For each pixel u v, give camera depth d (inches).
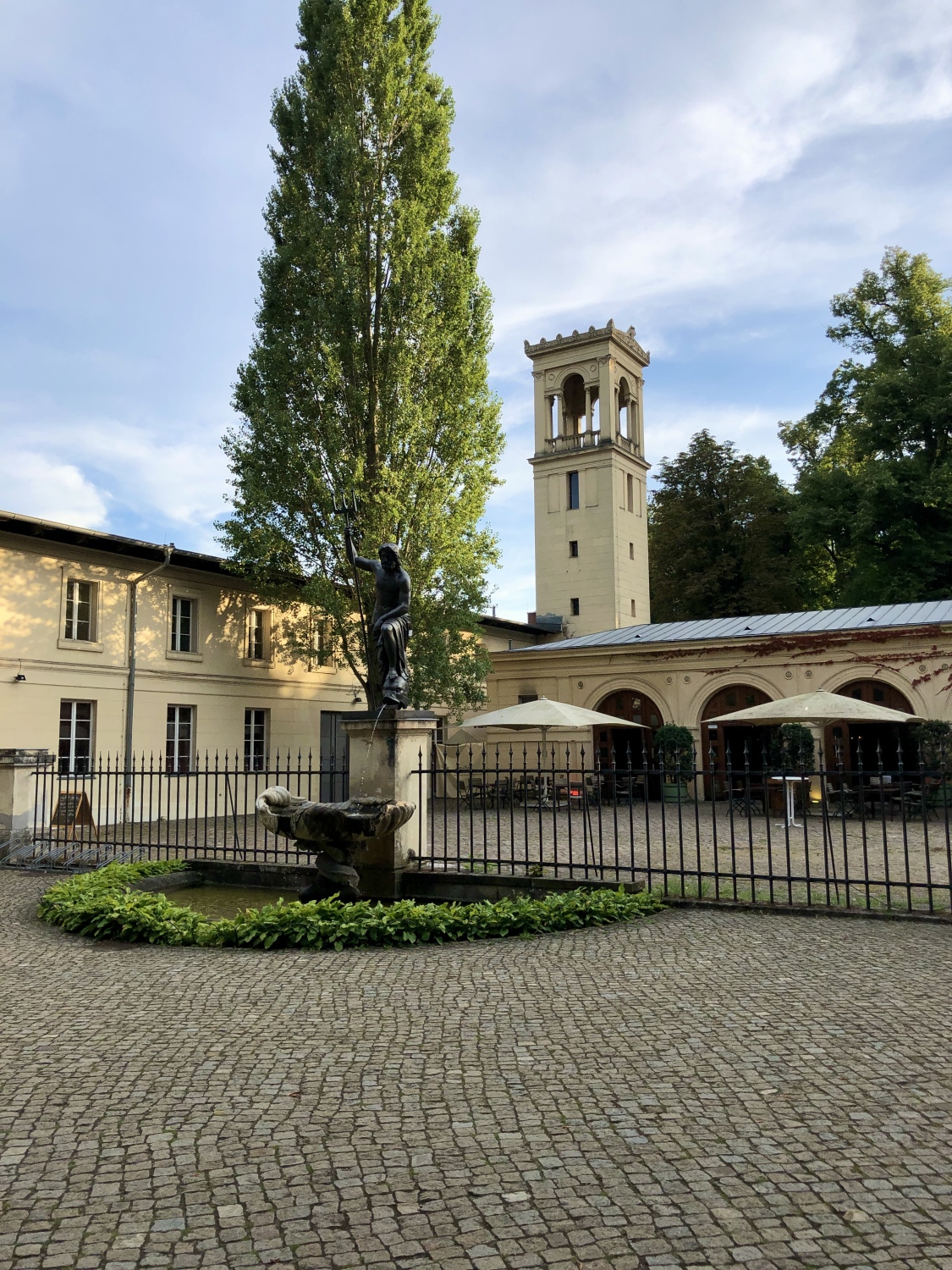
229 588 980.6
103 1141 159.0
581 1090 178.4
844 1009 226.7
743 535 1603.1
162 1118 168.4
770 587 1539.1
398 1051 202.8
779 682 1002.1
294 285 886.4
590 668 1128.8
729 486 1619.1
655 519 1722.4
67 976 277.9
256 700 1007.6
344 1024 222.7
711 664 1047.6
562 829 669.9
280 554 874.1
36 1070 195.2
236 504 882.1
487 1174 144.5
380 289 885.8
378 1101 174.6
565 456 1827.0
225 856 463.2
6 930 354.3
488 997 244.1
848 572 1558.8
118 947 320.2
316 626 914.7
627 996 241.9
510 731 1125.7
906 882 331.6
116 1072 193.2
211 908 399.2
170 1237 128.2
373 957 295.3
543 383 1883.6
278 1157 151.6
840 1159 147.6
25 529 756.6
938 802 766.5
